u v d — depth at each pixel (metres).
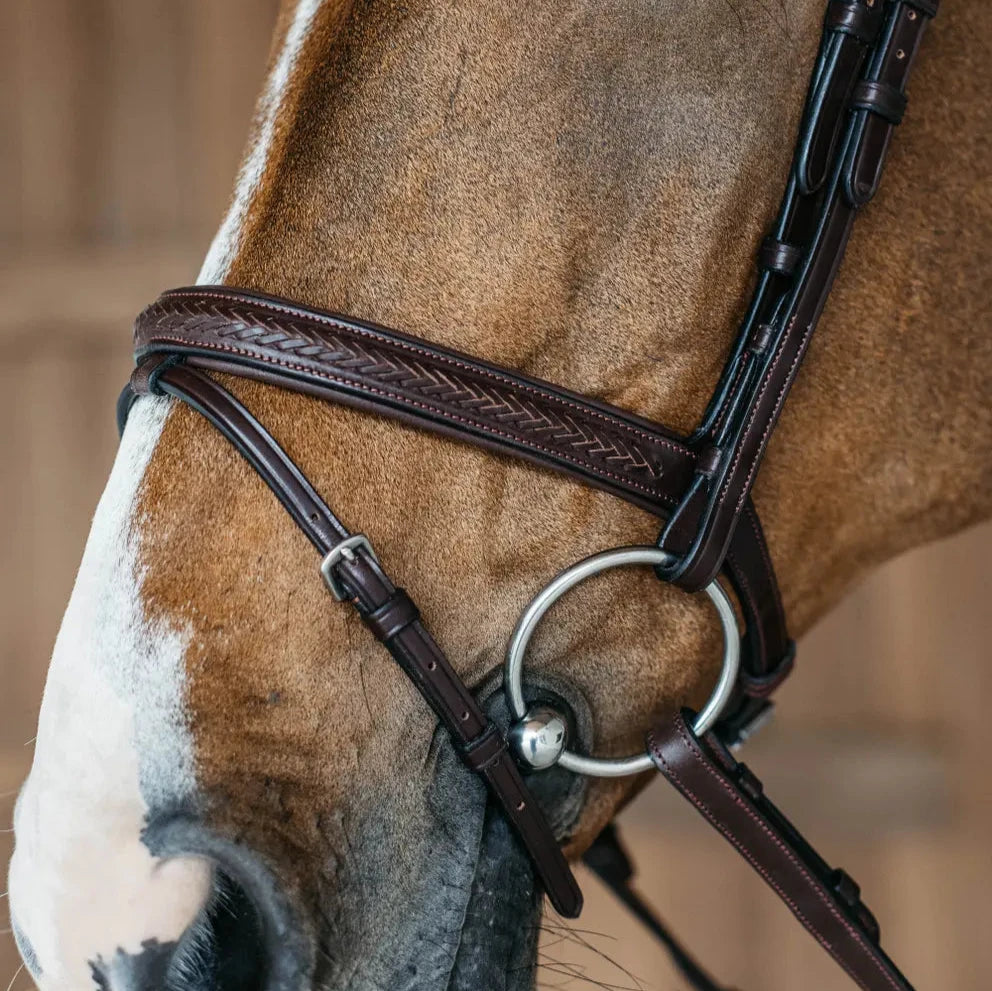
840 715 1.52
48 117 1.89
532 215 0.56
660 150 0.57
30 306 1.89
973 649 1.47
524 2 0.56
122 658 0.53
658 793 1.56
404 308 0.56
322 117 0.57
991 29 0.64
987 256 0.65
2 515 1.90
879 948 0.66
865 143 0.58
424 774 0.56
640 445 0.57
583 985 1.47
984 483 0.71
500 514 0.57
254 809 0.53
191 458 0.55
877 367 0.65
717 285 0.58
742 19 0.57
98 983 0.53
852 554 0.72
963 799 1.47
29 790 0.56
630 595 0.60
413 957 0.56
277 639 0.54
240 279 0.57
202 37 1.82
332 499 0.54
